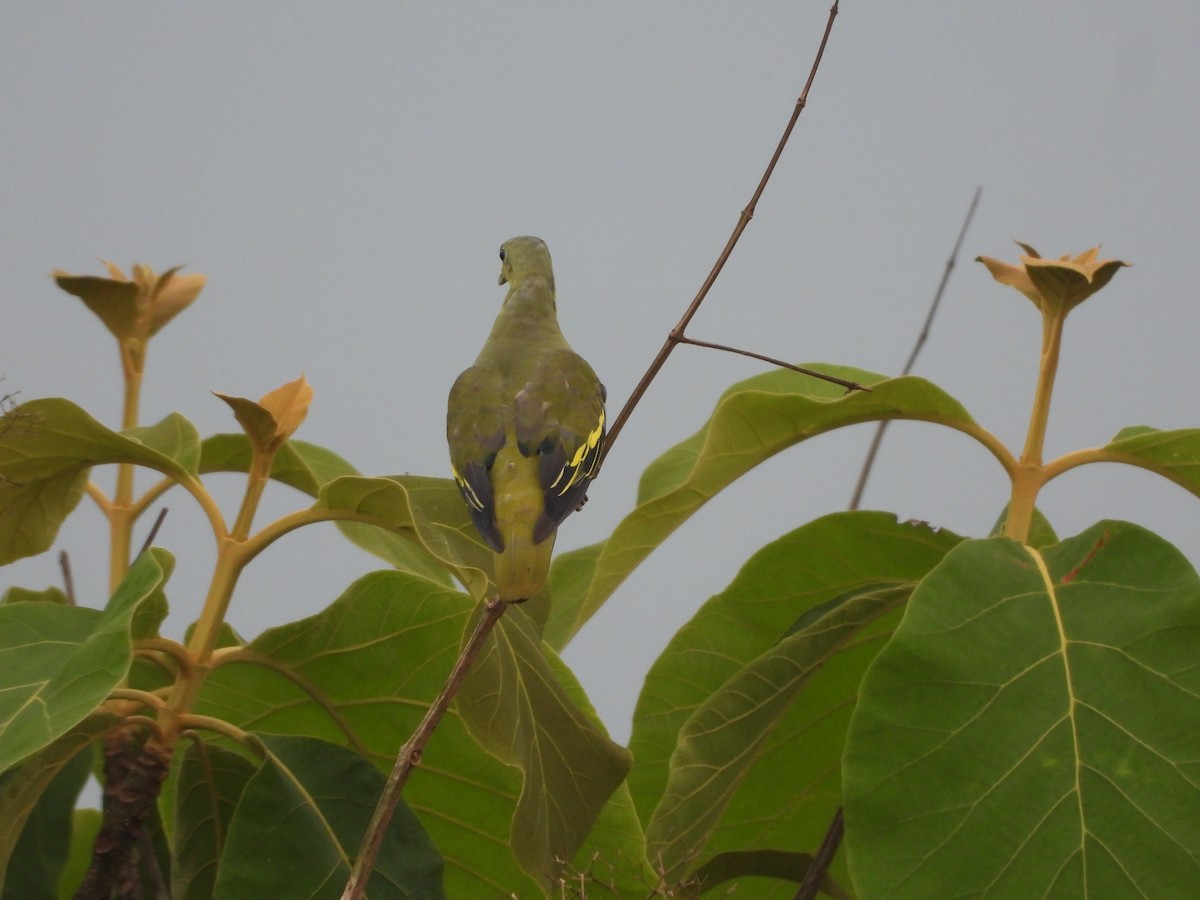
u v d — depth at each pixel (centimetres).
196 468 980
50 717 647
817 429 858
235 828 777
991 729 670
